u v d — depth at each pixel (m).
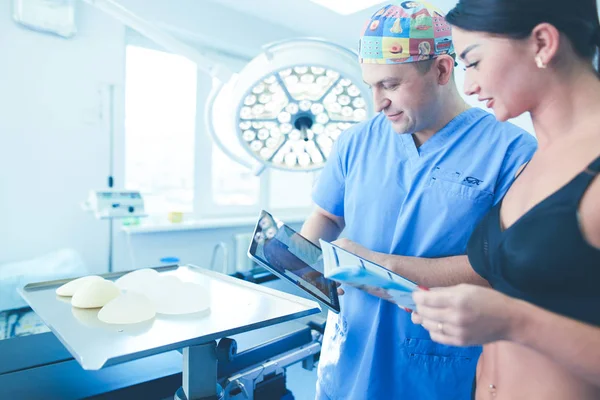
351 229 1.04
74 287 0.97
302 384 1.81
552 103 0.59
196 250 2.52
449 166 0.95
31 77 1.94
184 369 0.77
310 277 0.89
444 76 0.87
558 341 0.49
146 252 2.32
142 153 2.43
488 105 0.64
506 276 0.60
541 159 0.64
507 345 0.67
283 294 0.95
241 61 2.76
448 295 0.52
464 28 0.61
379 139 1.04
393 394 0.95
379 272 0.63
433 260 0.89
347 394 0.99
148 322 0.79
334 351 1.03
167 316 0.83
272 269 0.80
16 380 0.91
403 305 0.67
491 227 0.69
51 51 1.98
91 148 2.12
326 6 2.34
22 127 1.94
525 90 0.59
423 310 0.54
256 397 1.07
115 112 2.18
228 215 2.83
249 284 1.03
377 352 0.95
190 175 2.65
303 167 1.05
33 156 1.98
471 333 0.51
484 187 0.91
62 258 1.94
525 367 0.63
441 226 0.93
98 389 0.89
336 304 0.92
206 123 1.03
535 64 0.57
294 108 0.92
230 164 2.84
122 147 2.23
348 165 1.08
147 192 2.47
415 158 0.98
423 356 0.93
